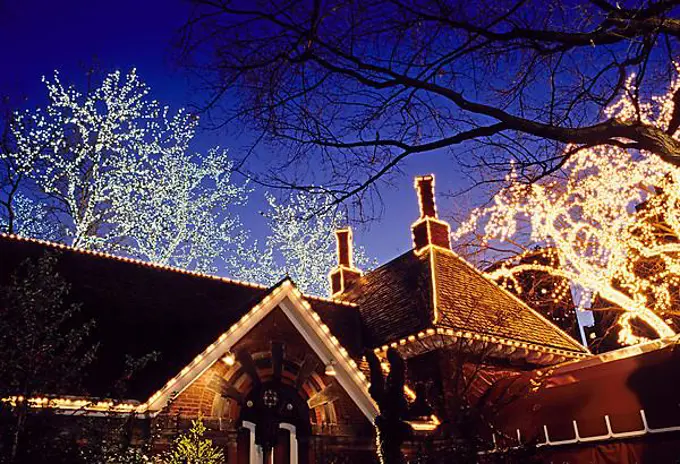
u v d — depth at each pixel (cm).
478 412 1364
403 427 802
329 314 1975
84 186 2294
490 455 1220
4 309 874
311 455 1391
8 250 1466
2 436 823
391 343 1712
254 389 1357
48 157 2220
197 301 1703
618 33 578
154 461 1072
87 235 2289
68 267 1541
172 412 1234
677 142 566
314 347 1495
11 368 833
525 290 2427
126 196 2388
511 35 611
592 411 1397
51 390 891
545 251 1958
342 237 2539
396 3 643
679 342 1332
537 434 1336
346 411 1484
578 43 594
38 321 876
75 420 987
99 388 1229
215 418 1288
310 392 1457
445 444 1260
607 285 1886
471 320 1753
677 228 1805
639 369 1372
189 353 1412
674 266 2025
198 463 1132
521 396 1543
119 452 920
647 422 1296
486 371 1742
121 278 1617
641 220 1888
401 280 2056
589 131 591
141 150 2447
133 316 1510
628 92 586
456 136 654
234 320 1393
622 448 1347
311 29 643
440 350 1655
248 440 1335
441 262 2028
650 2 571
